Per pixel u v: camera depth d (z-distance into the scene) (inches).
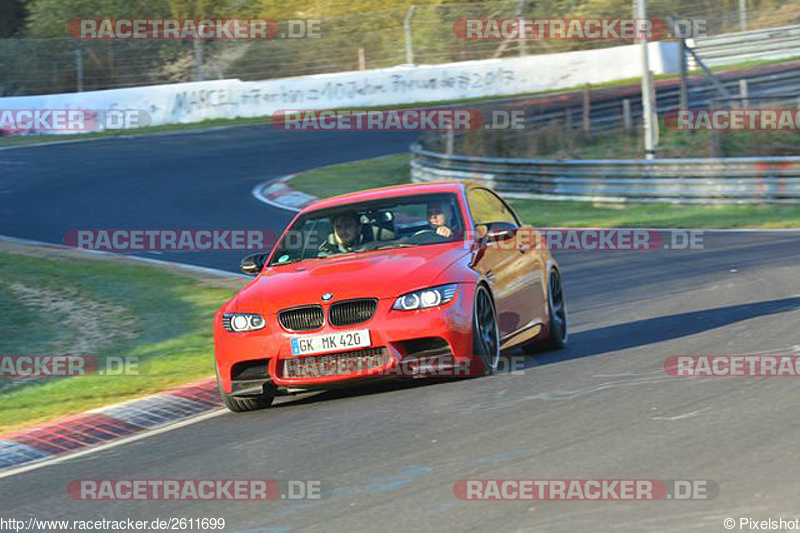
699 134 3631.9
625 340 1227.9
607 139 3673.7
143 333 1579.7
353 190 3282.5
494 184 3213.6
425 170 3422.7
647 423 786.2
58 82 5398.6
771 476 629.9
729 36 5305.1
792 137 3494.1
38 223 2817.4
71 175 3678.6
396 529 605.0
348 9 6225.4
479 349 1005.2
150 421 1070.4
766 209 2679.6
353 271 1024.2
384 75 4992.6
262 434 918.4
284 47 5634.8
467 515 614.9
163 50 5561.0
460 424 842.8
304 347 986.1
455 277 1000.2
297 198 3154.5
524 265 1167.6
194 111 4997.5
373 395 1024.2
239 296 1061.1
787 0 5615.2
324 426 908.0
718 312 1365.7
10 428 1080.2
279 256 1142.3
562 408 863.1
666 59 5270.7
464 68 5059.1
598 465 688.4
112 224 2770.7
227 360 1021.2
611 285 1770.4
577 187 3006.9
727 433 735.7
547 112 3831.2
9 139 4731.8
